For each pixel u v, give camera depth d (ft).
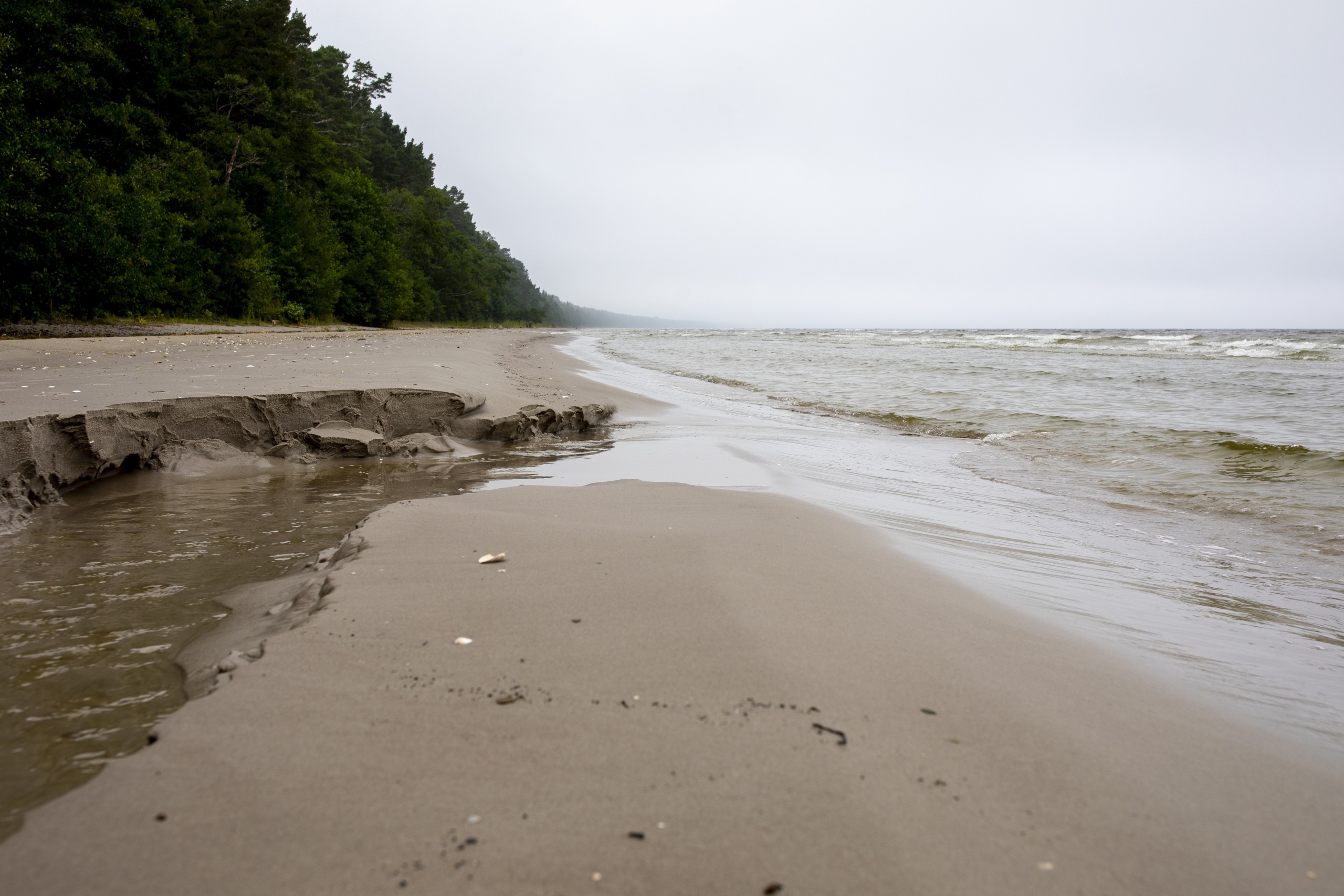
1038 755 7.58
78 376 28.02
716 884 5.39
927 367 88.48
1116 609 13.83
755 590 11.94
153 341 51.19
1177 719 8.98
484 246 333.21
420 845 5.62
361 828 5.78
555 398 41.75
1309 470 27.84
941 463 30.32
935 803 6.53
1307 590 15.52
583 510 18.03
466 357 56.34
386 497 20.49
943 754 7.39
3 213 61.87
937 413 47.14
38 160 65.62
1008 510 22.36
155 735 7.06
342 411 27.86
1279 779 7.73
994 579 15.02
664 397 54.70
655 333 338.54
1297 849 6.44
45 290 67.46
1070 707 8.89
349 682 8.20
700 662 9.12
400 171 256.11
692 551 14.17
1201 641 12.37
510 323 350.02
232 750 6.75
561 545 14.33
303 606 10.97
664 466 27.04
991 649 10.55
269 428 25.76
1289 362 91.35
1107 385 63.31
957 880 5.59
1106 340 162.71
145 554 14.07
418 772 6.54
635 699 8.11
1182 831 6.53
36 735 7.35
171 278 87.40
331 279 131.85
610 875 5.41
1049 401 52.06
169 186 91.56
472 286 256.11
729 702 8.11
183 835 5.63
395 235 175.94
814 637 10.21
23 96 67.36
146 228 79.56
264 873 5.28
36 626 10.32
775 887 5.38
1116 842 6.26
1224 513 22.09
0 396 21.35
